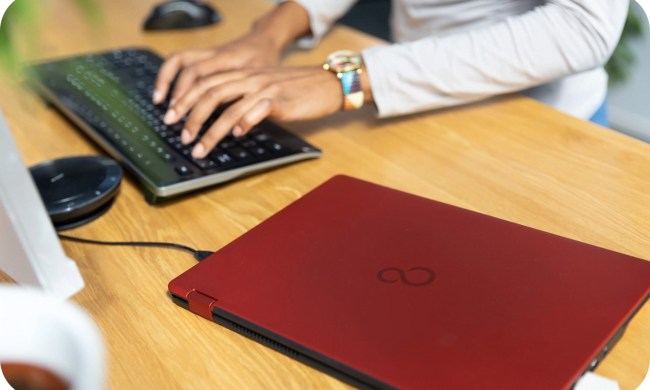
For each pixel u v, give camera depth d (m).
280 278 0.54
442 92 0.83
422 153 0.76
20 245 0.54
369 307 0.49
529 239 0.56
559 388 0.41
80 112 0.86
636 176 0.69
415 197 0.64
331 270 0.54
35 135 0.86
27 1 0.45
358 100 0.82
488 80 0.83
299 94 0.80
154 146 0.76
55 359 0.27
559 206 0.65
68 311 0.28
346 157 0.77
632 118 1.75
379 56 0.83
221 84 0.79
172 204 0.70
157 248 0.63
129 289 0.57
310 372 0.47
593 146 0.76
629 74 1.74
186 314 0.54
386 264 0.54
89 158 0.72
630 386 0.44
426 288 0.51
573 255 0.53
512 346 0.44
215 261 0.57
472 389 0.42
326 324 0.48
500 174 0.71
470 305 0.48
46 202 0.66
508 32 0.83
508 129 0.81
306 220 0.61
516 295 0.49
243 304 0.51
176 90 0.85
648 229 0.61
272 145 0.76
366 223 0.60
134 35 1.16
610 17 0.82
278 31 1.02
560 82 1.00
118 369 0.49
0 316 0.28
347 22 1.94
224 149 0.75
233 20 1.20
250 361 0.49
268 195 0.70
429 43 0.84
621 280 0.50
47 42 1.13
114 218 0.68
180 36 1.15
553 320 0.46
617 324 0.46
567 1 0.82
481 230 0.57
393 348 0.45
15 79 1.01
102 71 0.97
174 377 0.48
